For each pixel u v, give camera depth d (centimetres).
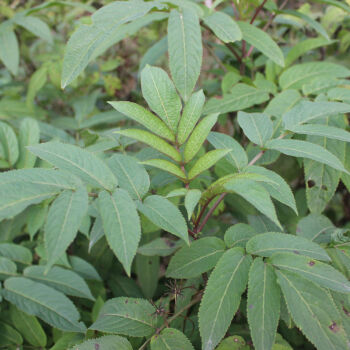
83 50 44
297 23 82
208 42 81
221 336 35
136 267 68
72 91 113
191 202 36
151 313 42
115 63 107
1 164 57
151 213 37
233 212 73
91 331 46
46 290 53
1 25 86
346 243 46
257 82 64
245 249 40
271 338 34
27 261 61
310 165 53
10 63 84
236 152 46
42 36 85
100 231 42
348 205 81
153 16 69
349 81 58
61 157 38
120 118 88
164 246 52
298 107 49
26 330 56
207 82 93
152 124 43
